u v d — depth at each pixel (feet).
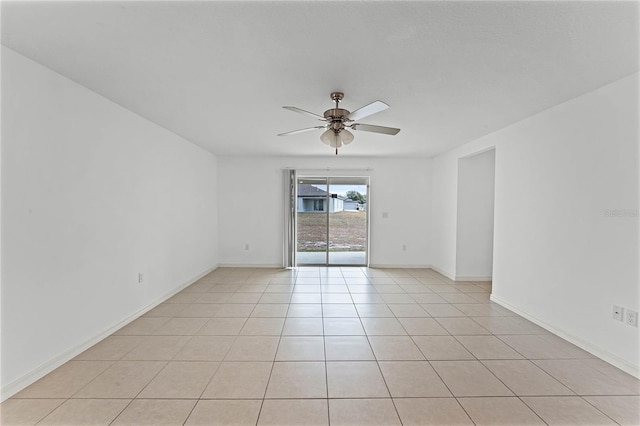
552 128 10.25
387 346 9.41
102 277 9.65
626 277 7.95
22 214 7.07
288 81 8.23
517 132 12.03
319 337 10.02
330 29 5.83
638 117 7.63
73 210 8.48
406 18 5.47
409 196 20.76
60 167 8.04
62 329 8.16
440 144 16.25
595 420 6.22
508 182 12.61
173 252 14.35
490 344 9.57
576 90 8.73
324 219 21.35
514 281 12.34
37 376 7.43
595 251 8.76
